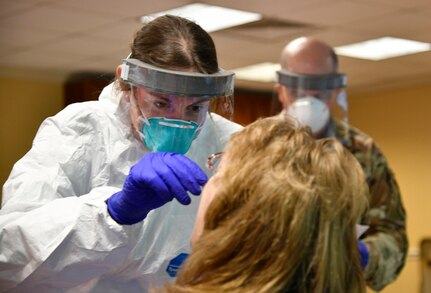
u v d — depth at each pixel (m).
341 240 1.07
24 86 7.69
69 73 7.54
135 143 1.78
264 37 6.04
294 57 2.44
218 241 1.05
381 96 8.56
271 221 1.03
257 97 8.38
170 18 1.71
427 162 8.17
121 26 5.67
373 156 2.34
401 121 8.40
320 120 2.33
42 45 6.43
